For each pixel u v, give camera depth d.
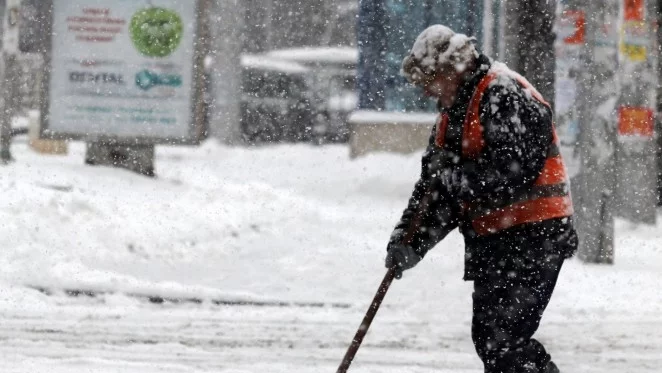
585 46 31.50
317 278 27.19
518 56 40.50
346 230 35.00
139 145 42.94
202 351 19.33
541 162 12.77
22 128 66.75
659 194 48.22
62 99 42.50
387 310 23.69
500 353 13.30
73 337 20.08
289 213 35.62
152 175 43.00
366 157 56.69
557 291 25.94
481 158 12.80
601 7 31.56
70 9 42.47
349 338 20.81
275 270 28.09
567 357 19.67
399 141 58.31
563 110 31.86
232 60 85.62
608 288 26.64
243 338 20.53
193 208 33.66
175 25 42.75
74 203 30.30
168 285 24.88
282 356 19.09
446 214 13.88
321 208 40.09
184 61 42.84
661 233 38.12
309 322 22.22
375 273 28.05
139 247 29.09
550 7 40.03
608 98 31.22
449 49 12.85
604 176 31.09
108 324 21.38
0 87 43.47
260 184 38.75
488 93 12.73
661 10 45.06
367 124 58.59
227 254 29.89
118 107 42.62
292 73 101.75
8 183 30.92
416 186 14.10
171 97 42.84
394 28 57.75
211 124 85.88
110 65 42.66
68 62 42.50
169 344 19.81
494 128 12.56
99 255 27.75
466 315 23.28
